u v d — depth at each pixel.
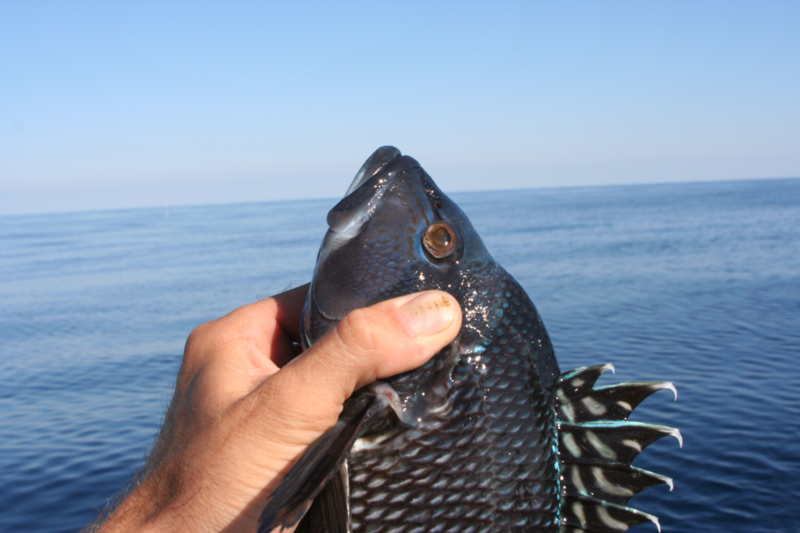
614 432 0.26
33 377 2.12
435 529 0.23
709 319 2.28
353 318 0.22
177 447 0.24
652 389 0.26
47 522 0.99
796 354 1.70
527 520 0.24
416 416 0.23
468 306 0.25
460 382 0.24
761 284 3.14
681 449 1.08
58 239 13.41
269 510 0.20
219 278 5.16
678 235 6.71
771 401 1.30
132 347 2.58
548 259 4.86
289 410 0.22
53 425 1.54
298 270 5.51
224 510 0.23
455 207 0.27
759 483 0.94
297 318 0.29
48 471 1.21
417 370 0.23
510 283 0.26
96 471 1.21
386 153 0.27
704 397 1.35
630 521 0.25
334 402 0.22
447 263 0.25
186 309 3.64
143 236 13.13
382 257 0.25
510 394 0.24
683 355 1.75
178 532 0.23
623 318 2.38
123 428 1.48
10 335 3.02
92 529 0.27
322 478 0.20
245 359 0.25
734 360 1.67
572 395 0.27
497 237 7.34
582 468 0.26
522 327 0.26
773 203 13.51
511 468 0.24
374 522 0.23
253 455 0.23
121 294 4.47
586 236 7.07
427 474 0.23
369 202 0.26
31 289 5.13
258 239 10.41
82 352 2.53
